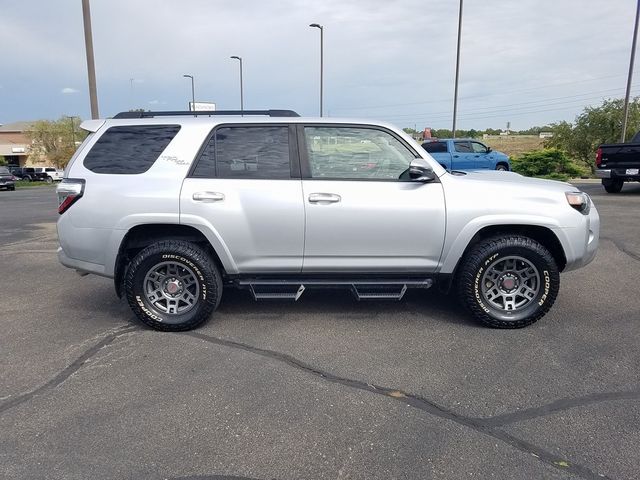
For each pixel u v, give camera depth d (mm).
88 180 4645
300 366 3975
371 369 3916
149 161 4660
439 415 3262
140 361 4082
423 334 4605
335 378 3773
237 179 4609
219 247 4605
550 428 3104
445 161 20281
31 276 6891
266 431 3094
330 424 3166
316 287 4730
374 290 4723
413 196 4570
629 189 16734
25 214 15531
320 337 4555
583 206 4688
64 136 69125
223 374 3844
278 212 4555
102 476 2699
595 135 27578
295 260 4676
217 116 4816
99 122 4832
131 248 4828
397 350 4262
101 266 4703
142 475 2705
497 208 4562
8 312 5336
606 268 6801
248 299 5625
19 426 3170
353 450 2898
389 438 3012
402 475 2686
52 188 39812
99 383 3717
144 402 3441
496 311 4684
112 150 4715
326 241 4609
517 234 4734
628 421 3162
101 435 3066
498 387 3613
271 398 3484
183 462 2809
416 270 4723
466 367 3934
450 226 4582
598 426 3113
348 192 4559
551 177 23031
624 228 9531
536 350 4227
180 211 4547
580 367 3904
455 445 2939
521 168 24078
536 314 4668
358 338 4523
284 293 4715
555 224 4578
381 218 4559
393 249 4641
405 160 4680
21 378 3803
